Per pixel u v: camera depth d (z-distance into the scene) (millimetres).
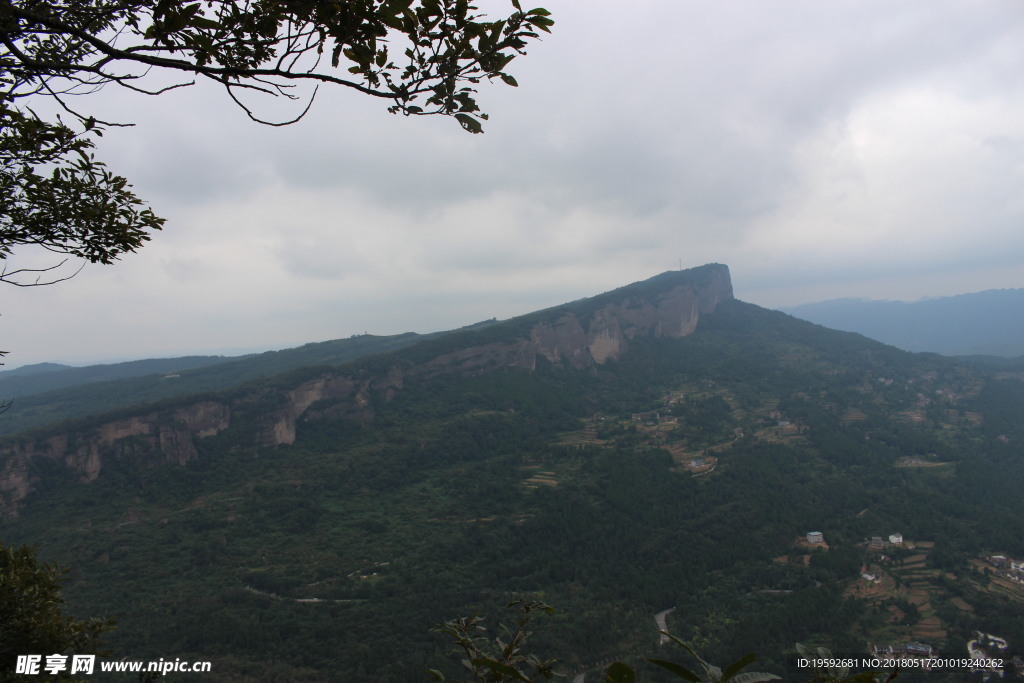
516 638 5137
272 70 5285
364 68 5434
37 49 6250
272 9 4996
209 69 5223
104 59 5148
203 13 5070
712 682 3088
